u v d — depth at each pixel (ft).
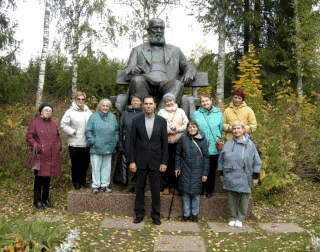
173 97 13.75
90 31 38.29
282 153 17.80
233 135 13.07
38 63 71.31
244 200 12.05
